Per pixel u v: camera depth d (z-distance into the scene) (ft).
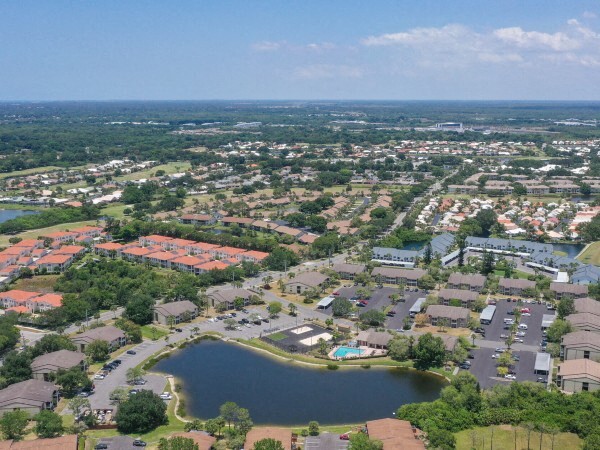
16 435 648.79
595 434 621.31
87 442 638.94
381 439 611.06
